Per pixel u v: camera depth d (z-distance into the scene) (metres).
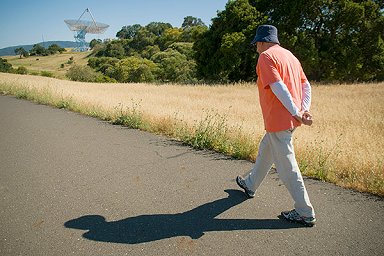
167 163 4.81
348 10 27.48
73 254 2.56
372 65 31.20
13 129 7.31
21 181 4.10
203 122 6.80
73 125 7.78
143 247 2.66
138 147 5.73
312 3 28.08
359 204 3.40
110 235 2.83
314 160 4.50
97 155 5.23
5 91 16.03
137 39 119.62
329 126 7.54
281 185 3.94
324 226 2.97
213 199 3.56
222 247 2.65
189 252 2.59
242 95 16.89
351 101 13.09
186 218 3.14
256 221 3.08
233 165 4.71
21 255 2.55
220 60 29.73
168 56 68.56
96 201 3.51
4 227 2.97
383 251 2.57
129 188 3.86
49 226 2.98
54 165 4.73
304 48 27.70
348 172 4.19
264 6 31.44
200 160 4.95
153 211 3.28
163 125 7.09
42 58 152.25
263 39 3.00
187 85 25.31
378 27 28.88
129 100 12.48
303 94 3.14
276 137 2.98
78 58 141.88
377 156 4.57
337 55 29.41
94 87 22.69
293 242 2.72
